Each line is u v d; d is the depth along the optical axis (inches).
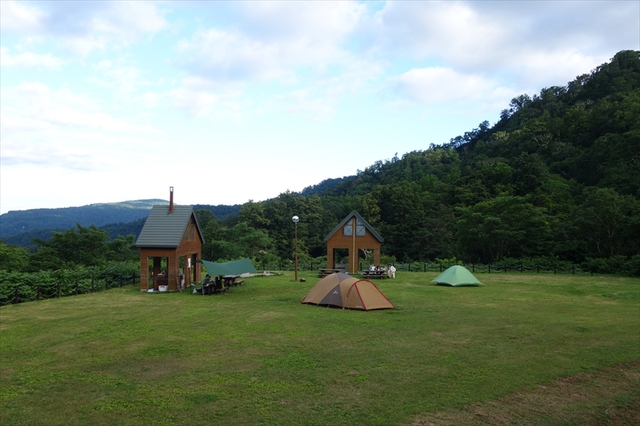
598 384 327.0
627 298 778.8
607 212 1392.7
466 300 748.0
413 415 264.2
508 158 3174.2
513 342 450.6
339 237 1254.9
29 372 340.8
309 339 456.4
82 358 381.4
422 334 484.4
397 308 660.7
